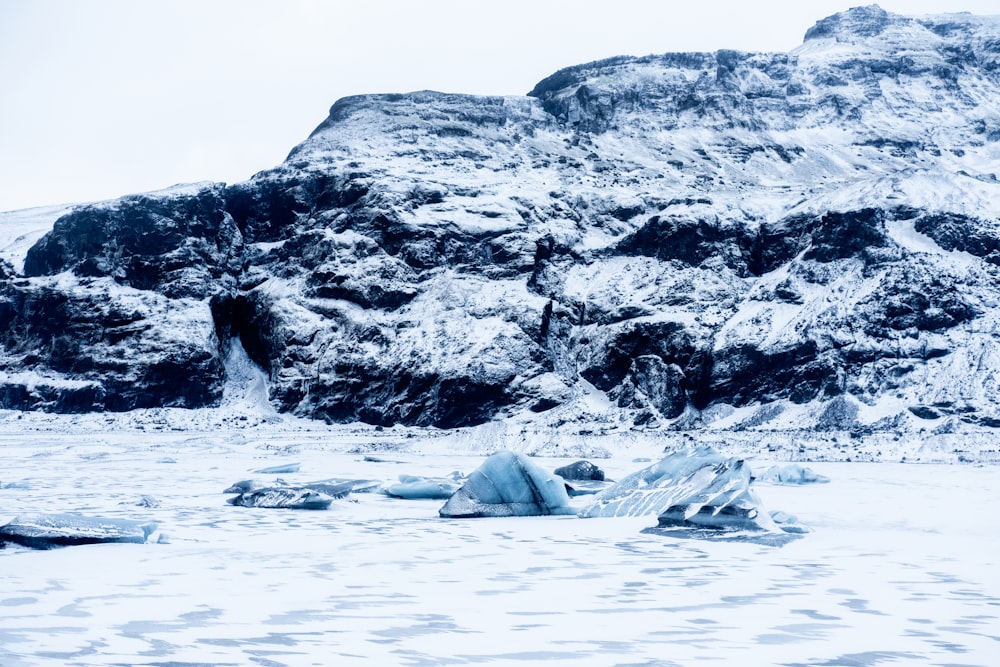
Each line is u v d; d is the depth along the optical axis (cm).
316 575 1259
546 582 1210
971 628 928
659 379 7100
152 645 828
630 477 2175
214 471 3669
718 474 1972
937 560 1417
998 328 6481
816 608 1034
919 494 2700
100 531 1569
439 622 951
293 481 2978
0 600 1052
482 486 2098
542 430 6006
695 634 898
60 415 7762
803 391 6594
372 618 969
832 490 2856
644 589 1157
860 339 6656
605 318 7844
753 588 1166
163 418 7619
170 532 1752
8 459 4644
